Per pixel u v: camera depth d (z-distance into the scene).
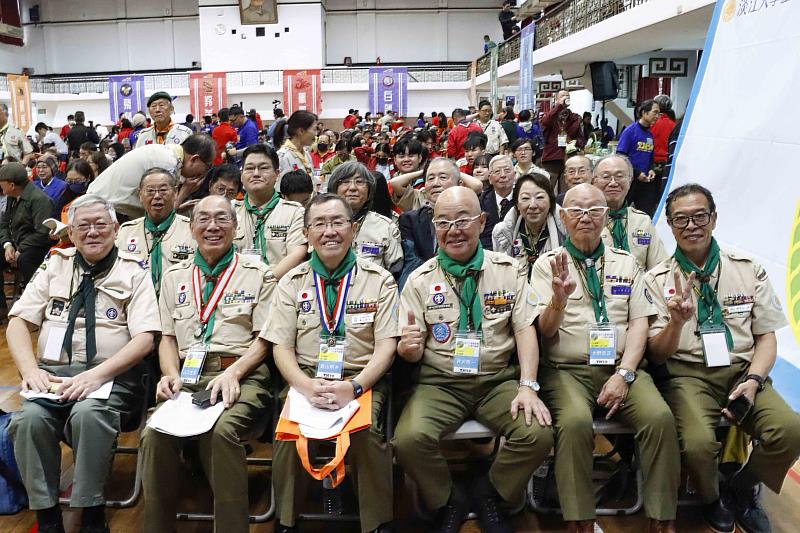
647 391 2.38
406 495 2.74
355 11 25.34
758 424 2.32
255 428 2.47
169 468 2.28
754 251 3.73
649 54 10.85
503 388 2.46
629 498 2.65
